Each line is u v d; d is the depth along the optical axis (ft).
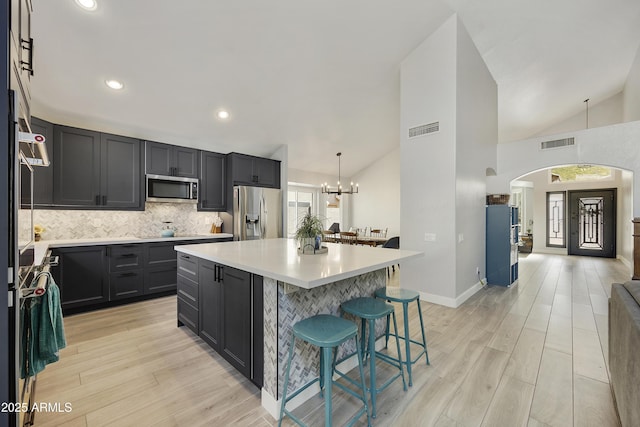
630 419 4.00
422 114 11.93
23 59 4.16
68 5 7.32
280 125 15.46
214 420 5.15
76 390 5.96
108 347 7.88
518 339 8.30
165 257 12.37
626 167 14.40
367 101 15.05
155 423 5.05
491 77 15.94
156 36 8.73
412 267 12.31
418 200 12.10
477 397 5.70
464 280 12.05
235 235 15.15
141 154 12.71
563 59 15.60
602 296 12.66
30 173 5.36
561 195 26.58
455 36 10.85
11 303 3.25
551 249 26.94
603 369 6.67
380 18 9.94
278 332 5.22
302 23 9.48
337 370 6.31
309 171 24.49
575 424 4.94
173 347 7.89
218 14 8.54
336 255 6.95
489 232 14.78
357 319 7.05
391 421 5.06
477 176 13.57
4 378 3.17
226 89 11.69
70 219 11.50
